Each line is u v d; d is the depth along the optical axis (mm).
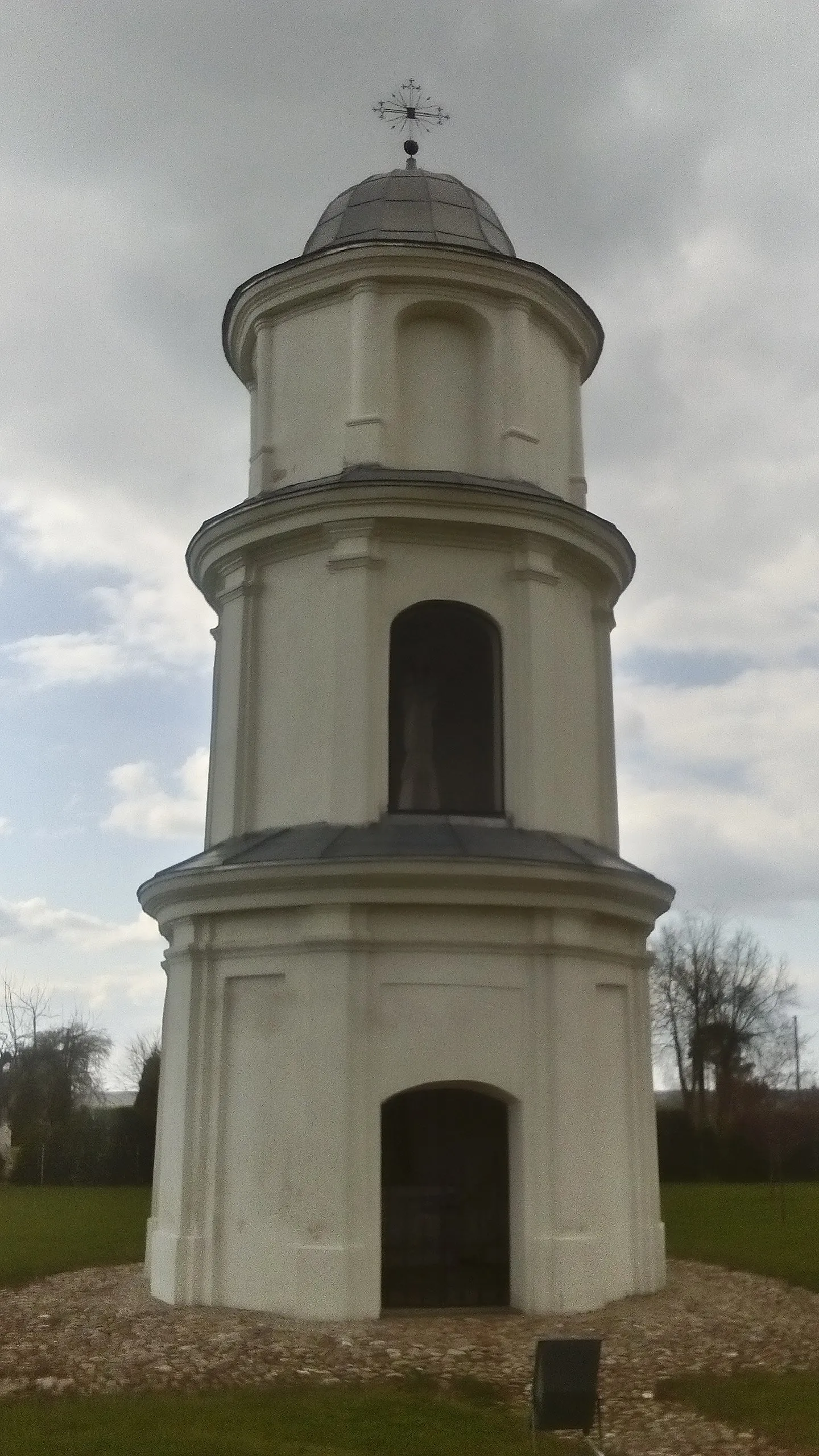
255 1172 18781
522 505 20844
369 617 20422
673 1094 74125
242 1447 12117
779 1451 12602
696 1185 50531
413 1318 17672
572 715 21688
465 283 22312
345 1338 16328
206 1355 15445
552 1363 12484
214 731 23094
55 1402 13711
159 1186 20750
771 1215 35094
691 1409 14047
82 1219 34312
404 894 18531
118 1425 12781
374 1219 17891
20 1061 72438
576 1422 12422
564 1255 18172
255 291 23391
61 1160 51719
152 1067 52594
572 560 21984
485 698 21375
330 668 20547
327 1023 18391
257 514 21312
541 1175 18438
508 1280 18594
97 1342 16438
